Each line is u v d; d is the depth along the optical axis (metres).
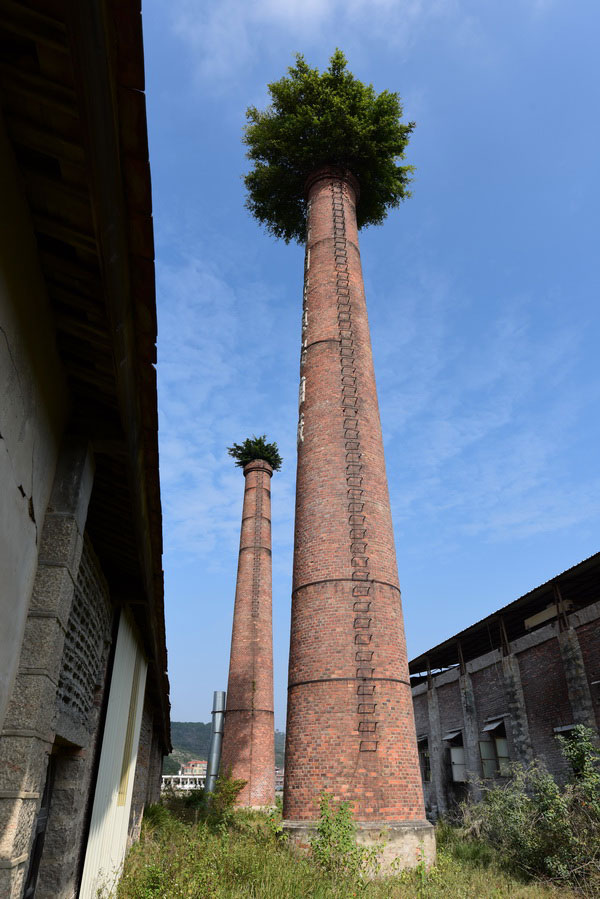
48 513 3.51
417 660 26.62
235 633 31.03
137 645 8.70
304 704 12.08
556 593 17.03
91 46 1.88
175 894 7.27
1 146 2.27
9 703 3.01
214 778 30.16
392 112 21.02
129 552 5.73
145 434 4.05
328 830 9.87
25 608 3.18
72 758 5.02
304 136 20.20
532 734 17.59
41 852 4.59
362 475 14.19
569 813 11.50
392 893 8.76
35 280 2.84
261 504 34.59
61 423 3.65
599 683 14.79
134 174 2.43
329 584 12.91
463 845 13.68
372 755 11.16
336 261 17.34
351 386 15.34
